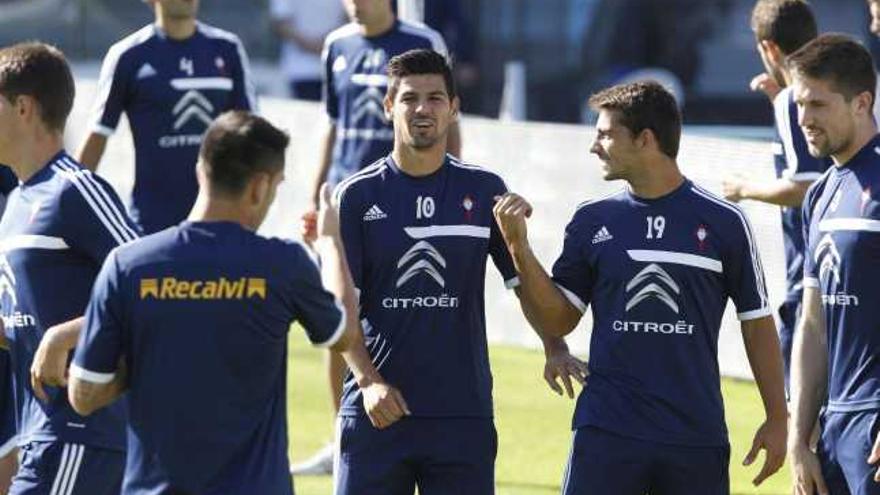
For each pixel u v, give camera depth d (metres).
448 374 21.42
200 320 17.11
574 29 63.19
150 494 17.34
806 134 20.80
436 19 58.78
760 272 20.97
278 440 17.56
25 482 19.94
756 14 28.11
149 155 32.28
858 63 20.36
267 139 17.25
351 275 21.30
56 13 68.06
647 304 20.70
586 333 38.72
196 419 17.17
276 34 66.94
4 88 19.70
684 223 20.73
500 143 41.03
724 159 36.56
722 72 62.78
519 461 31.30
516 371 38.41
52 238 19.62
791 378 21.62
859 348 20.53
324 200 18.86
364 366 20.78
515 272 21.69
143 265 17.14
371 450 21.53
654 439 20.61
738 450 31.89
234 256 17.19
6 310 20.05
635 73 63.00
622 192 21.48
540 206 40.19
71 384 17.38
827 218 20.72
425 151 21.34
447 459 21.42
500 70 62.41
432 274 21.36
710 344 20.94
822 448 21.12
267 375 17.39
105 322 17.19
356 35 32.44
